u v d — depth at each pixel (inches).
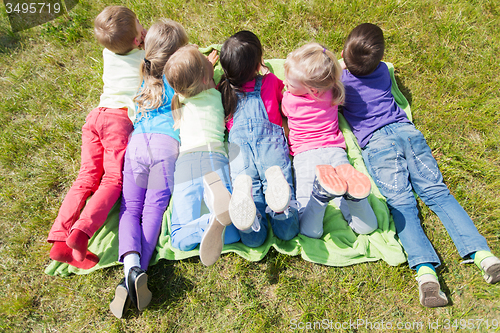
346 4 125.0
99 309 81.7
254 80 92.4
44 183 99.7
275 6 125.4
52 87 117.5
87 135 91.4
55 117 112.0
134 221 82.5
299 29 122.2
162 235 86.6
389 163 87.1
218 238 69.9
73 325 80.3
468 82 110.4
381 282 81.5
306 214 78.9
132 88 94.5
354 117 96.6
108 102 93.8
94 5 134.0
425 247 77.9
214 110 85.4
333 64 79.7
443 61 113.3
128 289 75.1
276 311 79.7
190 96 84.4
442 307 78.9
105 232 88.4
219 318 79.4
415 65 115.3
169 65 78.2
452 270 82.8
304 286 82.2
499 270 74.0
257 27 123.4
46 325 80.7
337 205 91.3
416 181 86.9
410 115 105.1
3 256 89.7
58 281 85.4
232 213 64.4
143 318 79.9
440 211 84.1
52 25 130.0
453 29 118.6
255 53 86.7
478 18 121.4
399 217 83.2
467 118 104.8
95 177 88.1
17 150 106.0
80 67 122.1
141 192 85.9
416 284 81.1
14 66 122.7
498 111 105.5
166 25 90.6
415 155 86.9
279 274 83.4
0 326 80.1
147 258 81.8
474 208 91.1
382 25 122.4
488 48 116.5
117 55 95.7
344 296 80.7
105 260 85.1
